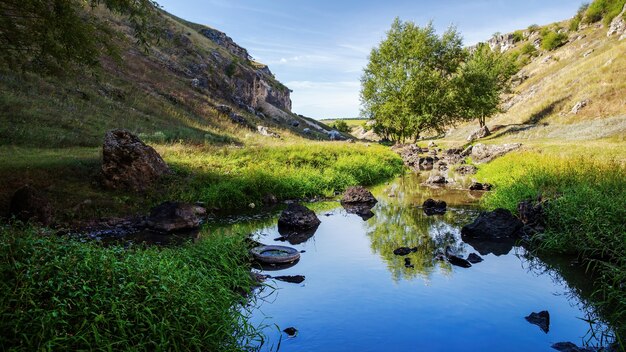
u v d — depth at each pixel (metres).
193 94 49.22
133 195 14.48
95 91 33.47
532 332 5.97
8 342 4.42
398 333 5.96
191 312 5.64
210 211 14.86
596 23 113.38
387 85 50.47
